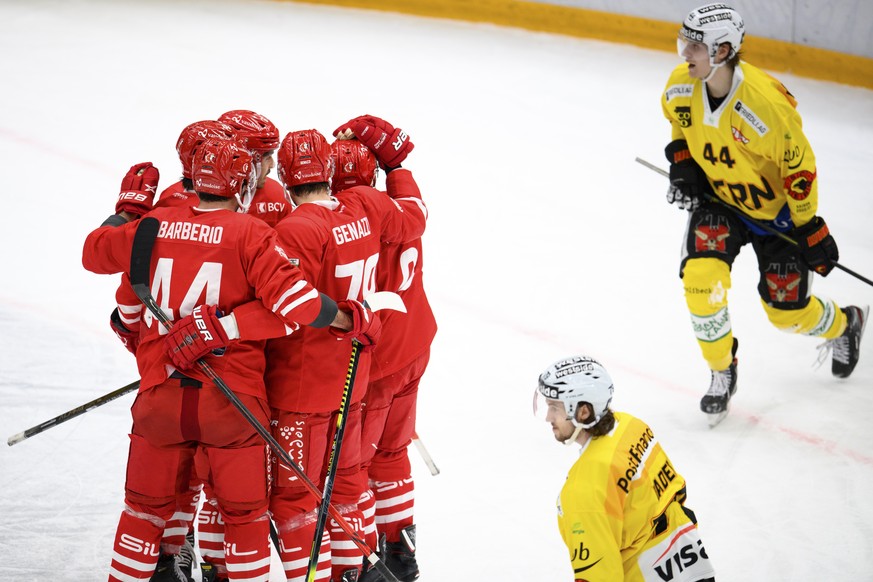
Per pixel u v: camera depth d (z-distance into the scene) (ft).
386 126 45.11
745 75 52.85
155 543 39.32
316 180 40.04
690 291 56.18
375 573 43.60
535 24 128.16
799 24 111.96
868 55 109.29
